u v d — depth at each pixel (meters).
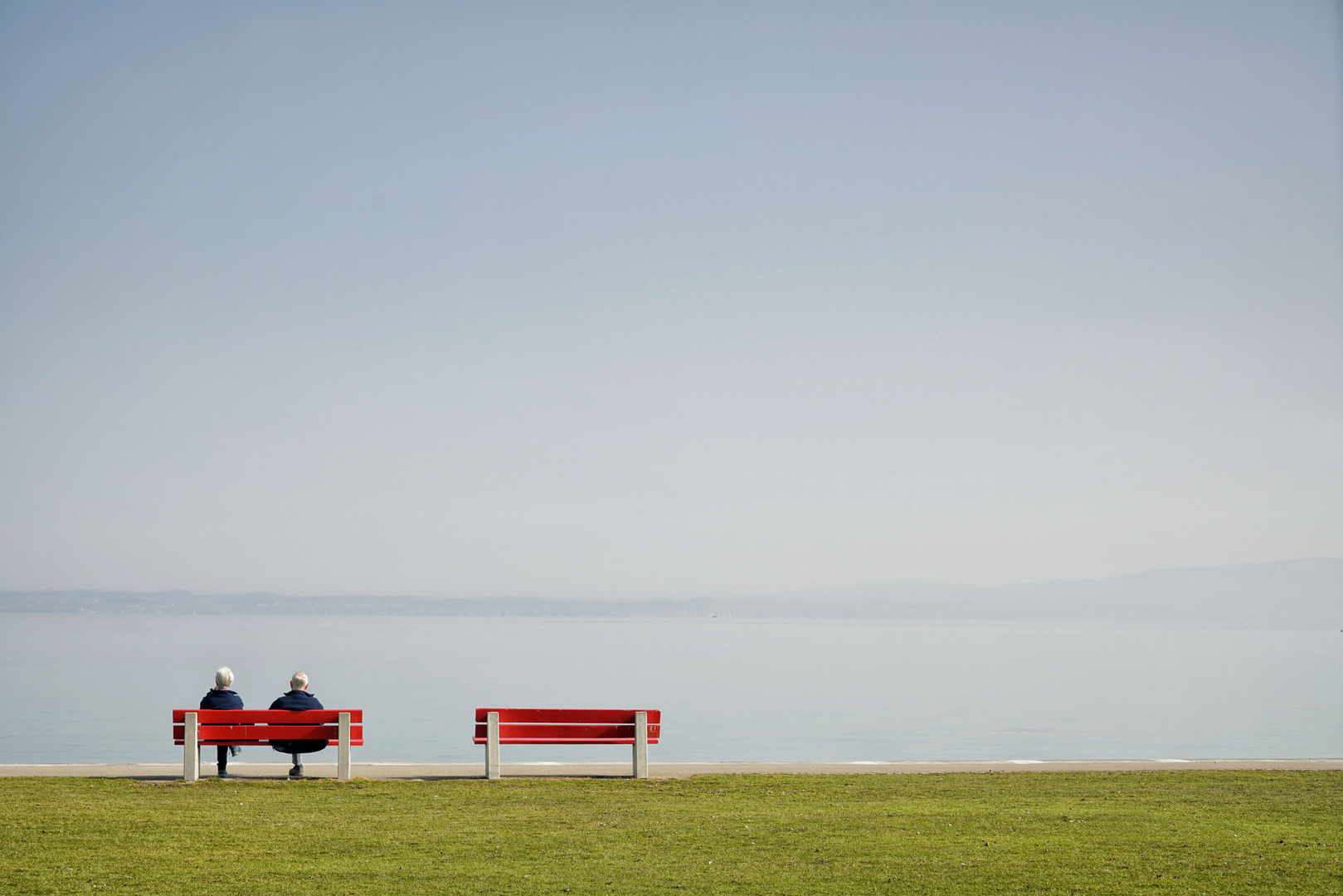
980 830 11.37
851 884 9.24
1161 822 11.76
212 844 10.52
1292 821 11.81
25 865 9.60
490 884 9.19
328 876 9.37
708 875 9.51
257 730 14.48
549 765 15.91
